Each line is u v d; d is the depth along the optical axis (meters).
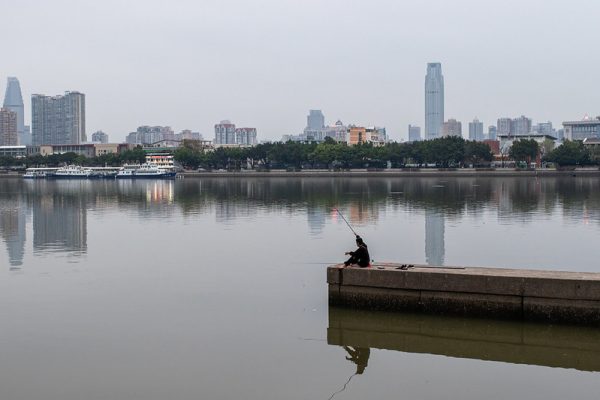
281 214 78.81
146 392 21.52
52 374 23.12
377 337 27.03
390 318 29.25
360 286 30.23
